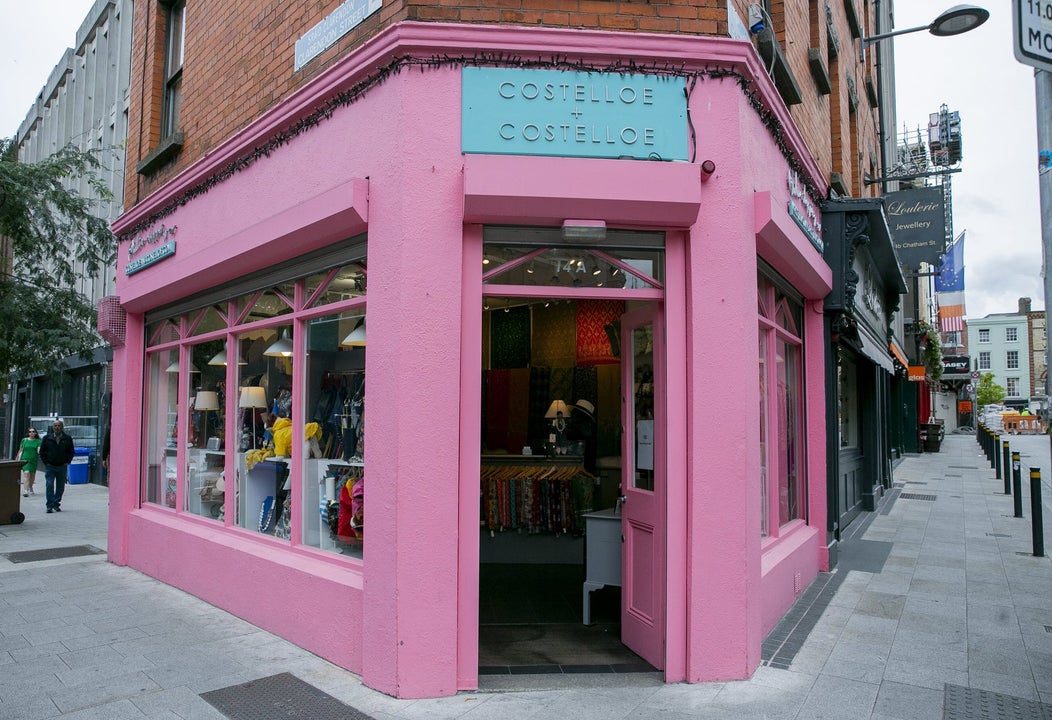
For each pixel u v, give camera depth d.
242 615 5.91
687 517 4.61
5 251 15.23
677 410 4.65
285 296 5.95
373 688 4.43
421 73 4.56
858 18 12.16
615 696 4.32
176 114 8.39
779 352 6.89
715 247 4.68
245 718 4.02
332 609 4.91
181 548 6.96
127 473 8.36
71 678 4.61
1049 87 3.71
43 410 23.66
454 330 4.46
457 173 4.51
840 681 4.53
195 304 7.30
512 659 5.05
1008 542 9.19
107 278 18.20
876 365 12.88
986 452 25.41
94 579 7.48
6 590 7.00
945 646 5.18
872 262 11.26
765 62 5.93
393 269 4.49
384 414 4.48
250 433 6.43
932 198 12.70
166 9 8.68
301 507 5.63
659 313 4.79
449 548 4.38
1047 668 4.75
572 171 4.39
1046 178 3.71
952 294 37.03
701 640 4.54
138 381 8.52
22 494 16.39
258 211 5.96
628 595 5.28
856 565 7.83
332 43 5.40
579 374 8.29
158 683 4.52
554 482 7.93
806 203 6.91
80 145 20.36
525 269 4.72
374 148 4.75
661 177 4.44
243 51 6.60
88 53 20.78
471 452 4.50
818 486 7.61
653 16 4.82
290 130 5.59
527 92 4.59
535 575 7.53
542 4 4.74
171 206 7.41
